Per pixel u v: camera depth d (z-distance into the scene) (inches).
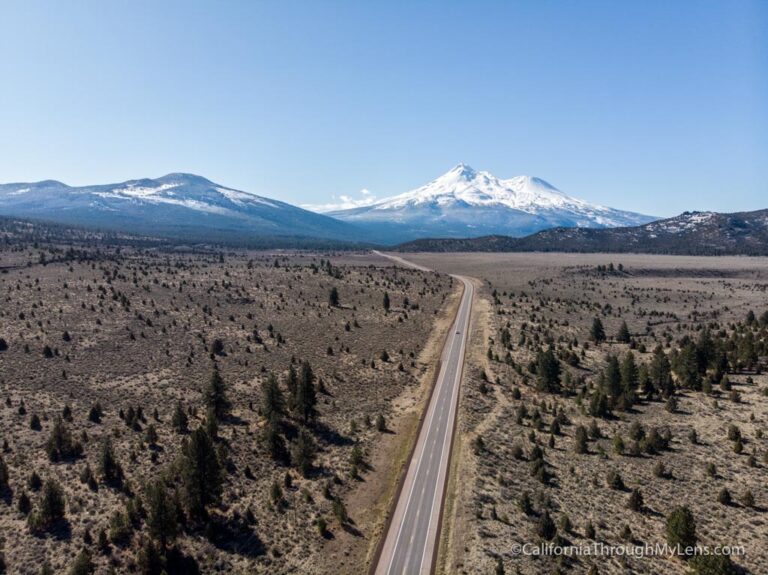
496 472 2805.1
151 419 3420.3
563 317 6766.7
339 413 3745.1
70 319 5310.0
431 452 3142.2
